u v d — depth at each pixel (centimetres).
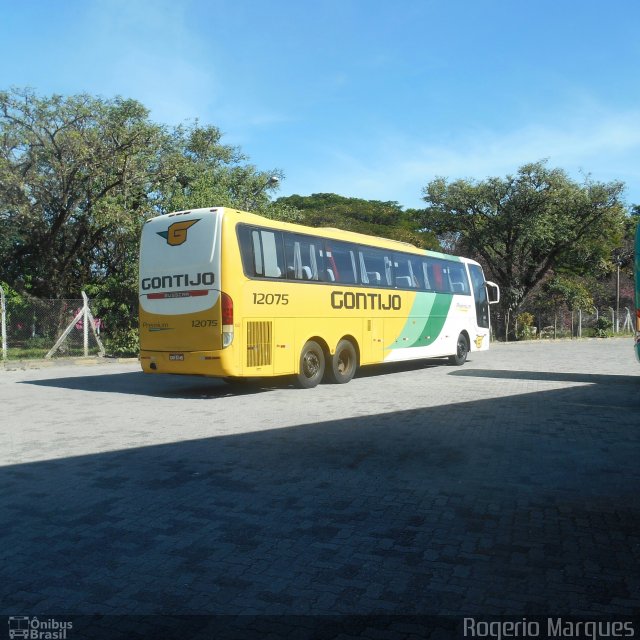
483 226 3853
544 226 3609
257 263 1236
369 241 1587
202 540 483
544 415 1022
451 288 1909
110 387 1431
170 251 1240
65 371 1833
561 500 583
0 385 1467
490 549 466
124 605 380
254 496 592
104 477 656
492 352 2634
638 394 1272
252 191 3025
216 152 3008
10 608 377
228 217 1195
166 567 434
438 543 478
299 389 1363
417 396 1245
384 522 523
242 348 1195
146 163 2397
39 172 2298
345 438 845
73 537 490
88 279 2664
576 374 1670
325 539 486
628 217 3862
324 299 1403
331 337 1423
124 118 2300
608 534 497
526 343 3622
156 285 1256
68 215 2386
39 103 2212
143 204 2436
